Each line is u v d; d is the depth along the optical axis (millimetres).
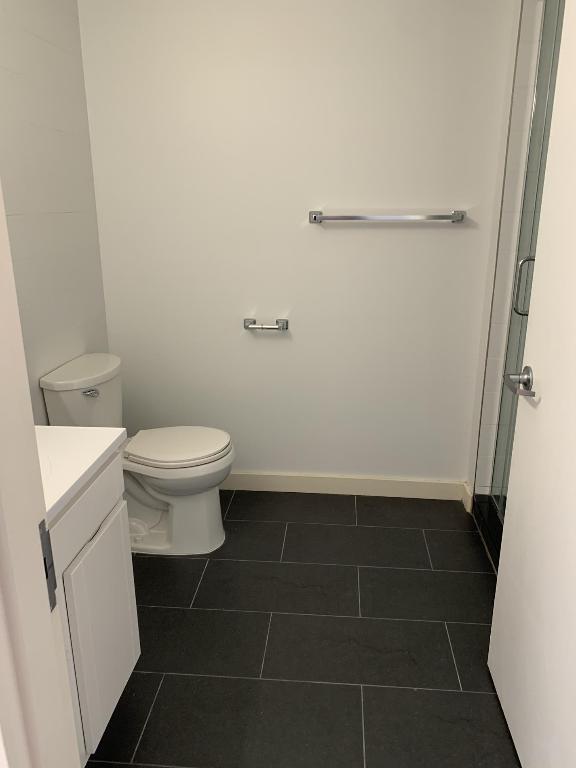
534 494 1468
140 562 2447
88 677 1423
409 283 2678
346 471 2963
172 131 2590
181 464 2307
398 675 1868
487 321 2594
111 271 2779
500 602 1746
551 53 2109
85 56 2535
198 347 2850
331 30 2428
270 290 2742
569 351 1266
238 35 2465
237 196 2641
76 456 1461
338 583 2307
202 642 2008
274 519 2756
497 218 2471
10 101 2049
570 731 1228
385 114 2494
